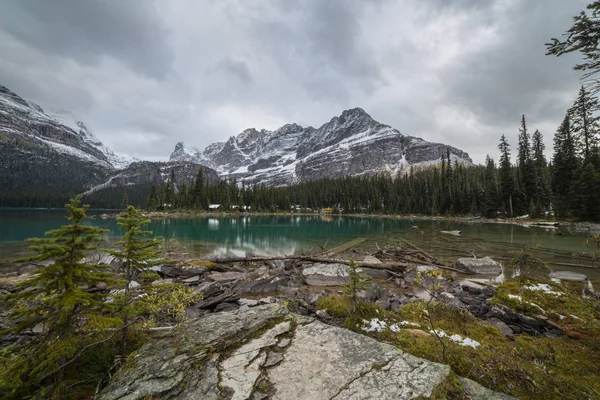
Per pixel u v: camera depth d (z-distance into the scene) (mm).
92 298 5000
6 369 4484
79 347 5383
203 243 31844
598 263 8969
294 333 5379
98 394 4160
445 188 92188
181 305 6473
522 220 55906
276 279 14273
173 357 4699
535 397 4312
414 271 18109
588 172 45125
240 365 4348
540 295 8852
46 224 50562
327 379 4004
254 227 55125
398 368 4262
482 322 7789
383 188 129875
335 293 13422
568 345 5977
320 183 165875
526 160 63469
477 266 18266
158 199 111500
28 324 4770
